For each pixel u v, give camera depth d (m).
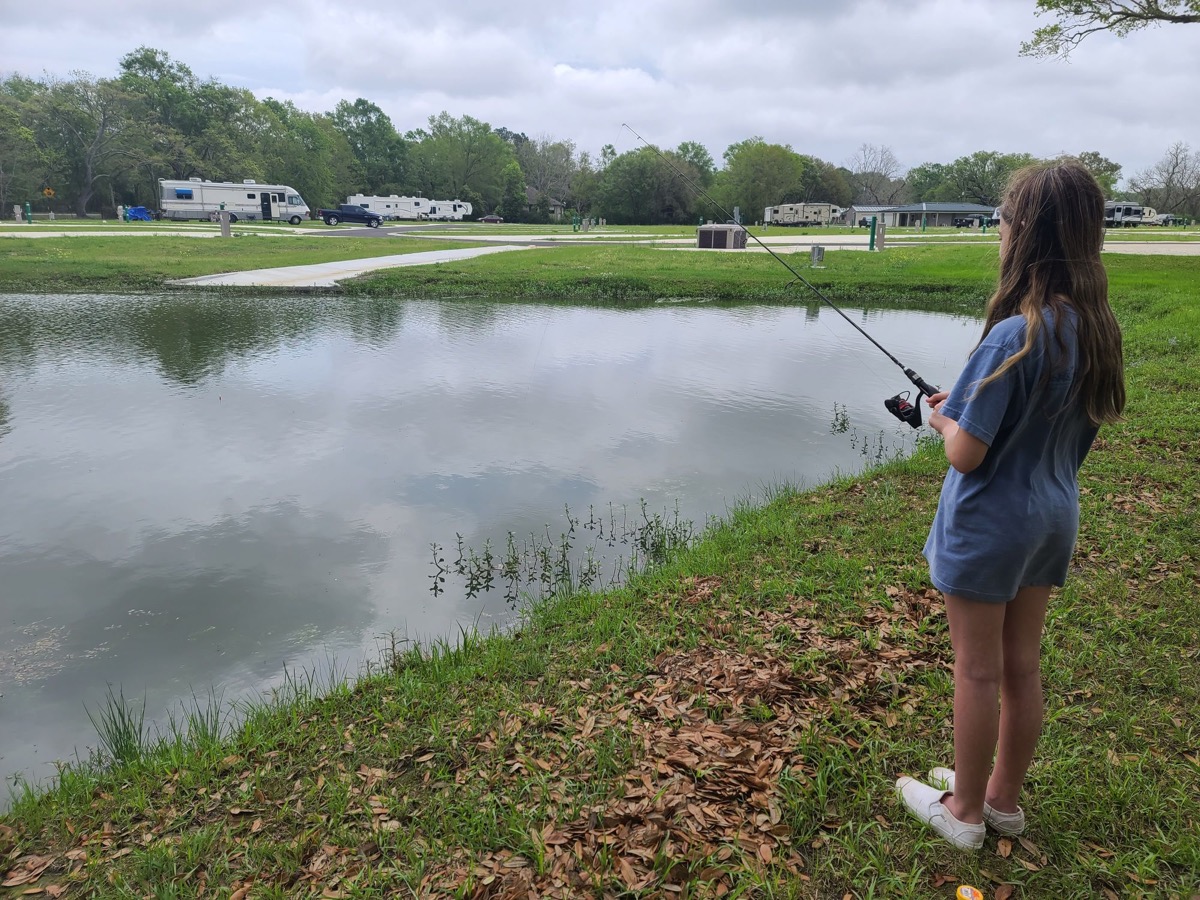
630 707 3.11
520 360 12.00
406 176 99.69
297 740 3.12
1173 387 8.24
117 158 67.44
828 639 3.57
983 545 1.96
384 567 5.30
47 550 5.54
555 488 6.70
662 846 2.30
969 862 2.23
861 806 2.47
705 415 8.94
